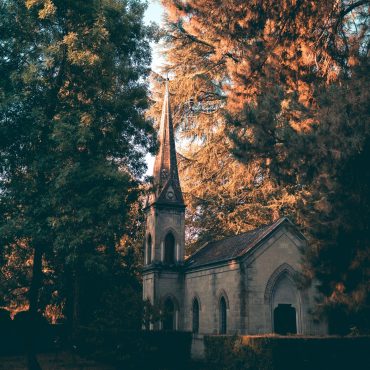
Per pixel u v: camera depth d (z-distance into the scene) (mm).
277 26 19250
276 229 28594
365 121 14070
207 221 40312
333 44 19047
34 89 21688
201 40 39469
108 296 28234
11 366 26625
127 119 24234
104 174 20828
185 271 35344
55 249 21359
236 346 22312
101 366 27281
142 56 25938
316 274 15289
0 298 33250
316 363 20281
